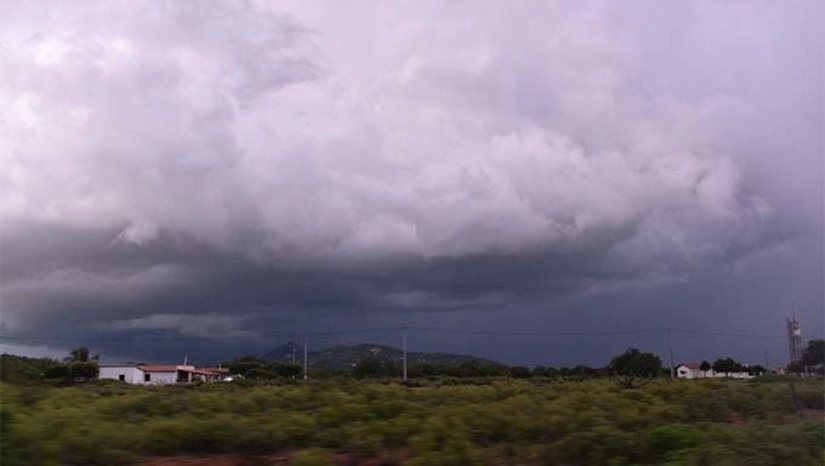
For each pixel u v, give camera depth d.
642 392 32.03
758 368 121.00
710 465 16.59
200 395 25.94
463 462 16.23
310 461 15.49
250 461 16.59
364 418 21.53
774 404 30.69
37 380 27.30
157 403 21.66
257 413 21.92
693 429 18.97
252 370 104.12
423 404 25.12
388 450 17.98
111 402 21.56
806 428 20.45
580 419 21.08
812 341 90.94
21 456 13.48
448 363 106.12
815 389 35.16
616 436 18.30
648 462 17.84
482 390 35.56
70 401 21.62
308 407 24.14
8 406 16.30
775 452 17.69
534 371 102.94
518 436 19.91
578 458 17.66
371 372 88.06
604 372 104.31
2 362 24.23
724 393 31.77
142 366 103.81
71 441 14.66
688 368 131.12
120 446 15.77
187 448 17.05
